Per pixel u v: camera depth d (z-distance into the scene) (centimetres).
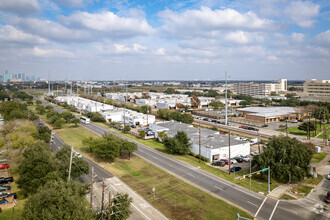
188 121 11350
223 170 5825
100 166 6088
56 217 2628
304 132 10031
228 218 3725
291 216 3753
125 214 3316
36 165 4322
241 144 7031
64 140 8581
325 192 4628
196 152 6969
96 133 9694
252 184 4994
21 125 7350
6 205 4150
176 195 4497
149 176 5416
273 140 5478
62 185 3175
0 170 5759
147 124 11725
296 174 4847
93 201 4244
